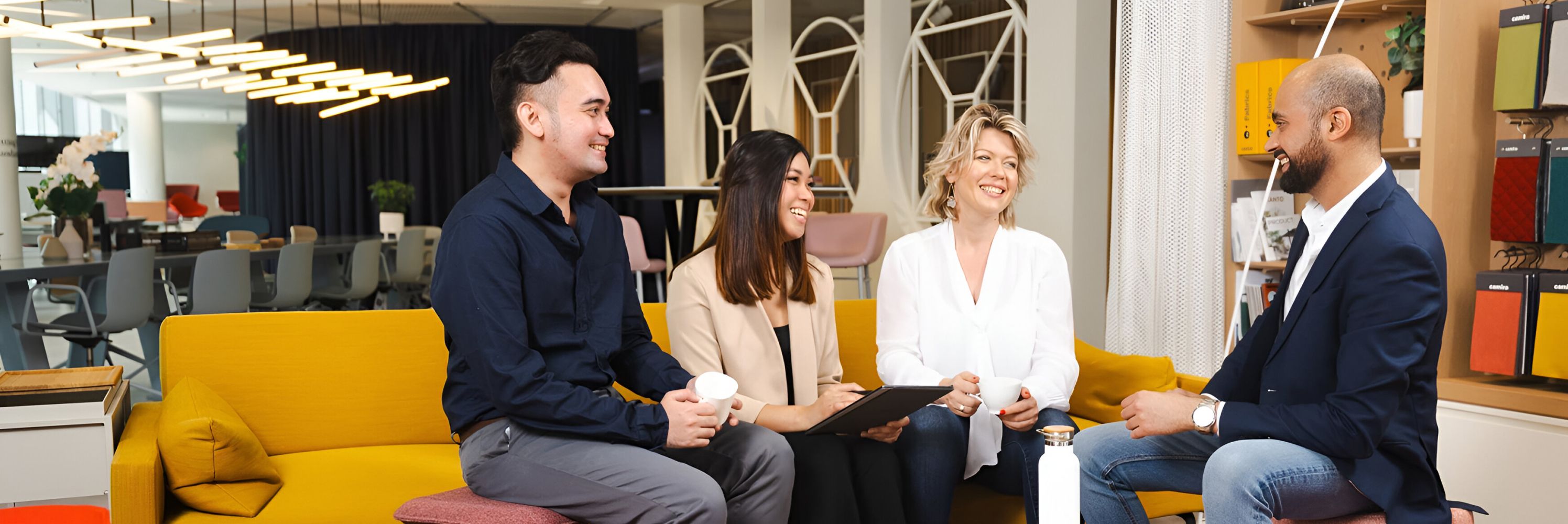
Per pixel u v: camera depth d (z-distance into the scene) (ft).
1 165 21.90
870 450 7.54
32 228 36.27
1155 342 13.62
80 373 8.21
